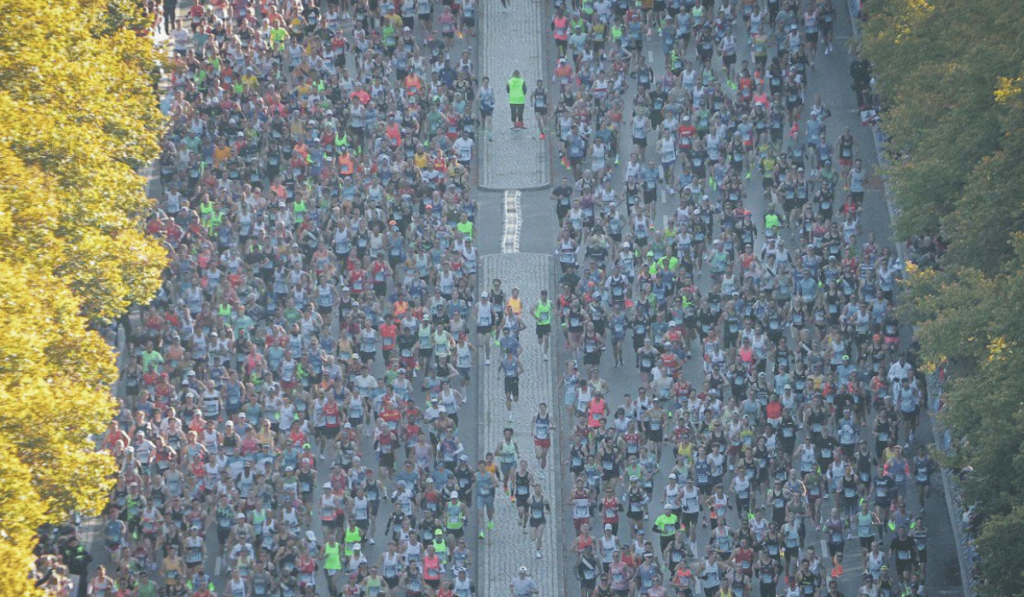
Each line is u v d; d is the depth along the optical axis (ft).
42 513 652.48
